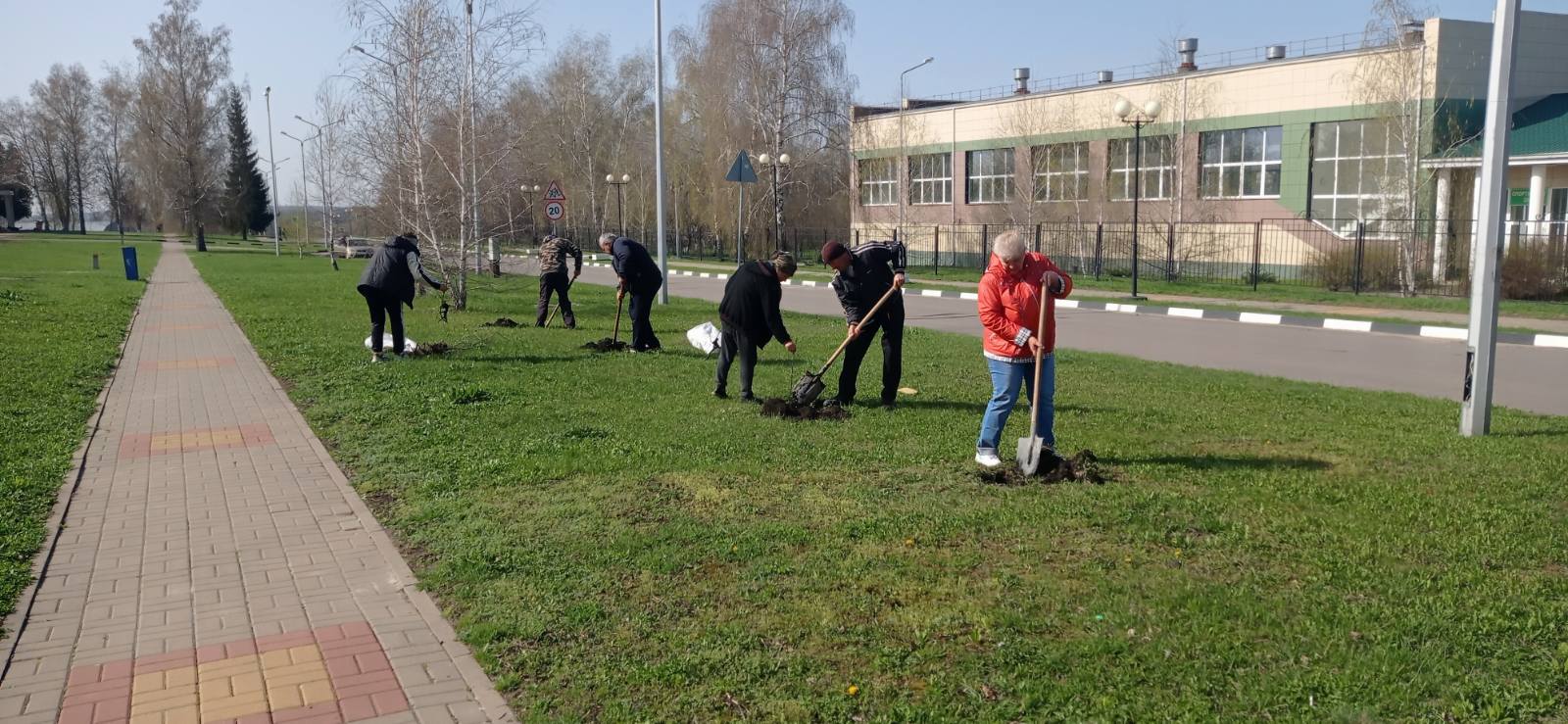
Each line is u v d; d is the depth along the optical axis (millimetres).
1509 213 26250
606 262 45562
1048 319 6551
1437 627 4020
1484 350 7660
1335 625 4070
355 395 9828
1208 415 8570
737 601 4500
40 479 6699
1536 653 3801
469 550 5238
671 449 7340
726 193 42844
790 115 40875
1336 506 5742
